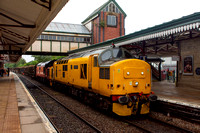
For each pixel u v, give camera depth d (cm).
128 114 722
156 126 666
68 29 3114
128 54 842
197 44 1246
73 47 3031
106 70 741
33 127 537
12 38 1714
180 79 1414
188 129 646
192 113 728
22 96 1094
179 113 783
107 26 3016
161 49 1817
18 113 686
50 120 684
